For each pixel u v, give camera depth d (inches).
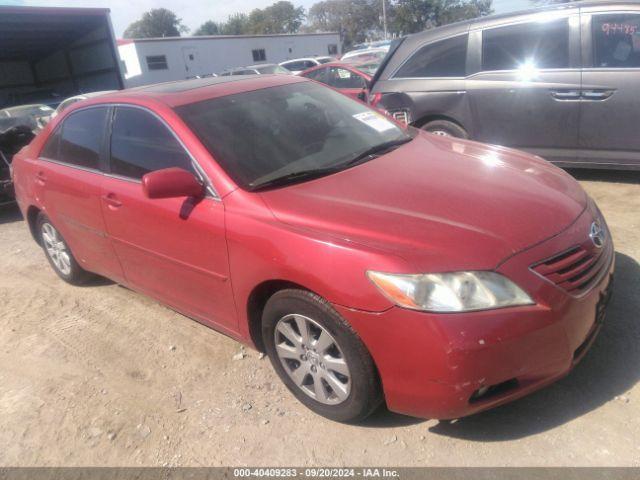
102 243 151.8
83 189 149.6
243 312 115.3
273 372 126.3
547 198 106.0
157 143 128.9
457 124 240.4
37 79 1074.7
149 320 158.2
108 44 881.5
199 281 123.2
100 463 107.0
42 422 121.0
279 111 136.9
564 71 210.1
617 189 211.6
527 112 220.1
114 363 139.3
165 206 123.2
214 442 107.8
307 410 113.0
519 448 95.9
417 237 92.7
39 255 227.6
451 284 86.7
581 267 96.0
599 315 101.0
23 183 182.1
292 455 101.9
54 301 180.2
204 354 137.0
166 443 109.4
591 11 204.4
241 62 1255.5
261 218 105.8
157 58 1107.9
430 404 90.7
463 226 95.2
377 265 89.7
